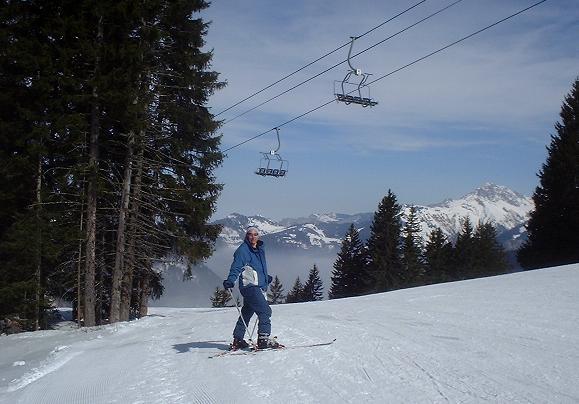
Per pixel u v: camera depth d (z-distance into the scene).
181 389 6.51
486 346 7.23
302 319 11.39
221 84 25.11
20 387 8.05
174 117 23.47
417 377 5.88
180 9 22.83
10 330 22.16
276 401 5.52
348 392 5.56
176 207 24.55
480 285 14.55
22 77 20.91
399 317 10.45
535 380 5.50
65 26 20.22
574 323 8.38
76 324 24.14
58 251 21.20
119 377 7.67
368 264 66.56
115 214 23.16
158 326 14.55
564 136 51.97
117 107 20.67
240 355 8.10
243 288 8.34
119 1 20.67
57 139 21.58
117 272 22.02
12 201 22.11
